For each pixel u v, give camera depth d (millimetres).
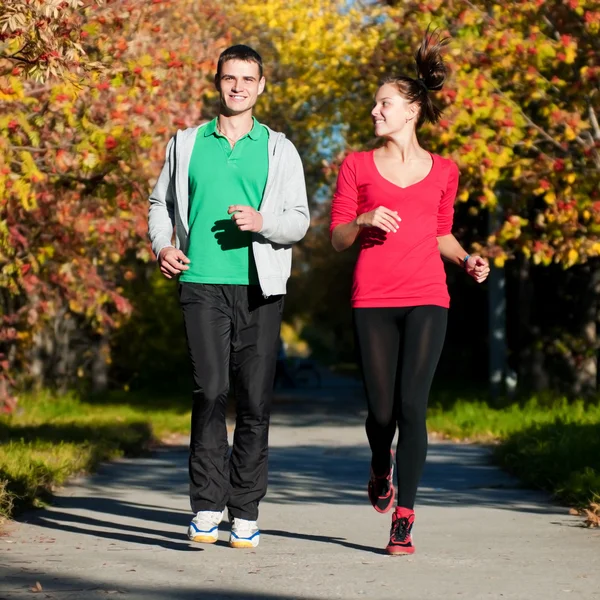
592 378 32125
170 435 22859
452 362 48188
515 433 18547
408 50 22328
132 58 15617
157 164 16812
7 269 18875
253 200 8562
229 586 6855
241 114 8648
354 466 16359
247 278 8484
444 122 19453
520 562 7734
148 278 41219
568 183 20547
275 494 12562
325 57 31766
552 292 34875
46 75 10445
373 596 6586
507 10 20469
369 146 23031
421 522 10039
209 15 24062
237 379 8539
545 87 20547
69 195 18156
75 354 38969
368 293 8250
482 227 33219
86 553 8016
